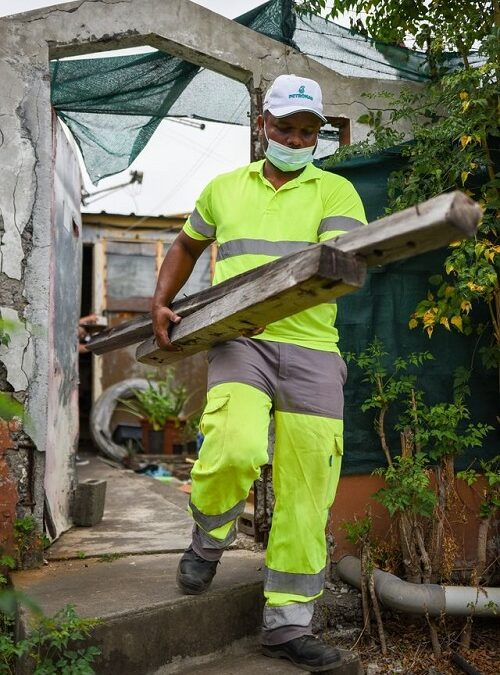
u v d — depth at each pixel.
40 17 3.57
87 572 3.24
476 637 3.47
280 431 2.71
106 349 3.52
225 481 2.58
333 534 3.59
